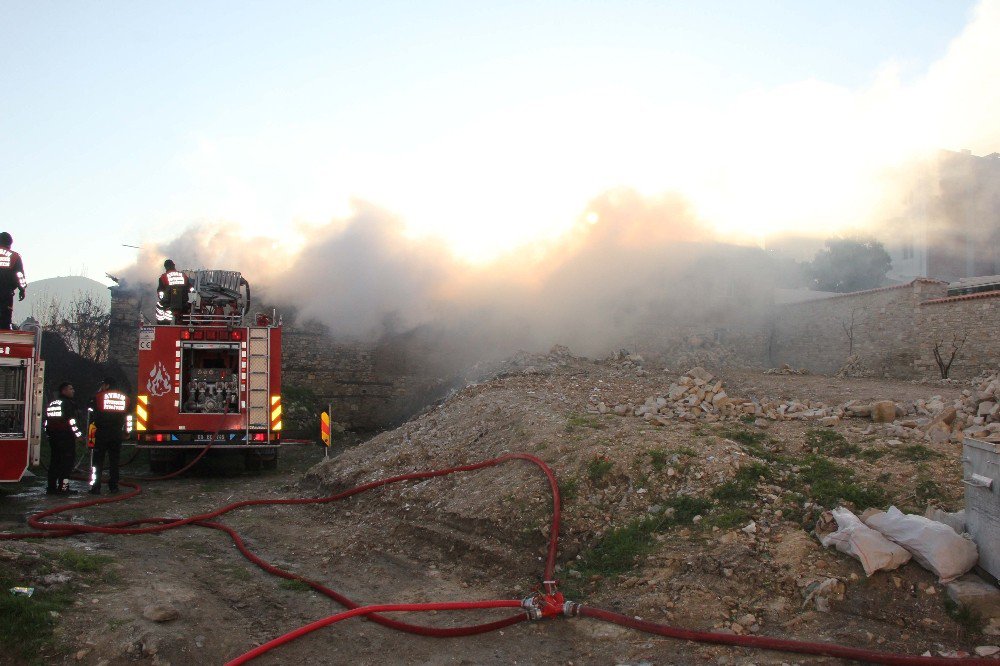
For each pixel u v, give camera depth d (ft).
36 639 16.49
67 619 17.69
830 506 21.85
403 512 30.17
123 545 26.71
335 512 33.78
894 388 51.11
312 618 19.98
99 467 38.29
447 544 26.00
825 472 24.29
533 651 17.46
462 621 19.69
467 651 17.60
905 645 15.56
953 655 15.01
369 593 22.40
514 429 34.53
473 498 28.22
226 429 45.44
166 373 44.98
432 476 32.60
